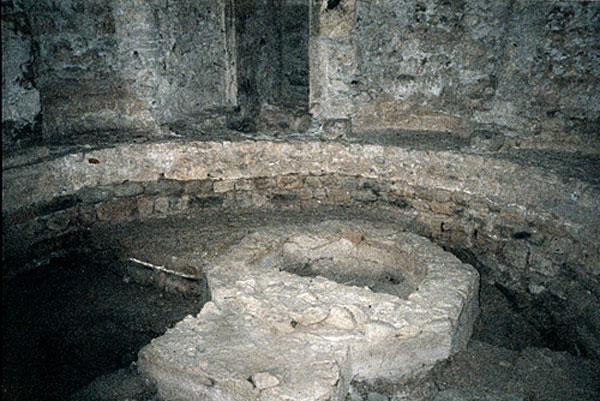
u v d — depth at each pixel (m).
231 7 5.10
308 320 3.08
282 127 5.20
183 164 4.62
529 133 4.61
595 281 3.55
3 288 3.86
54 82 4.54
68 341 3.47
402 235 4.04
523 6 4.50
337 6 4.79
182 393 2.80
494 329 3.74
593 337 3.38
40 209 4.07
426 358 3.12
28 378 3.14
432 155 4.55
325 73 5.03
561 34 4.35
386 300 3.24
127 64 4.74
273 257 3.89
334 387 2.68
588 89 4.31
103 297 3.94
